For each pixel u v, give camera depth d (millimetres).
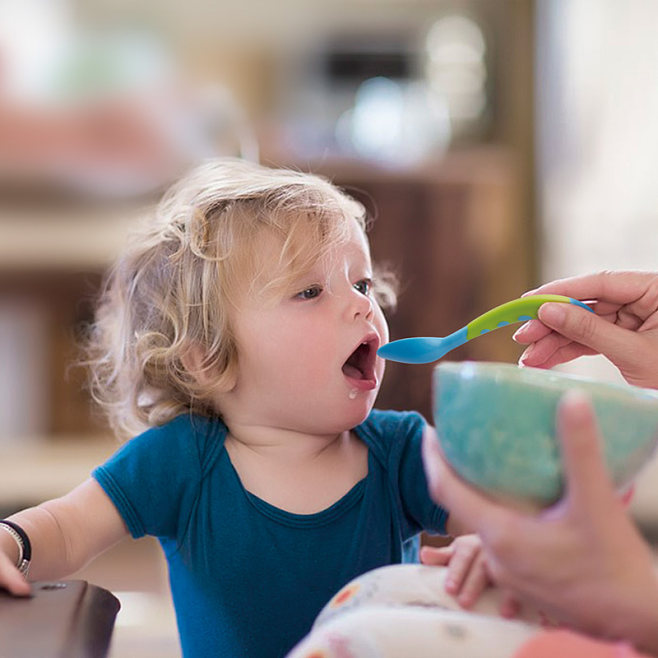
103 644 643
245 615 872
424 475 927
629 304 989
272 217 939
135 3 2855
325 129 2797
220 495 893
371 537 898
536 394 534
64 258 2467
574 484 507
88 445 2486
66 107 2322
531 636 554
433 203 2512
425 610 613
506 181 2537
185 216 1003
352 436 945
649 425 551
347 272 925
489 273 2521
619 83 2535
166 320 977
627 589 514
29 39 2396
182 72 2768
